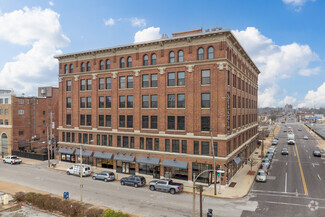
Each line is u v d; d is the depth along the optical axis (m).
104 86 43.66
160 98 37.75
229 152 36.22
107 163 43.75
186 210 25.50
